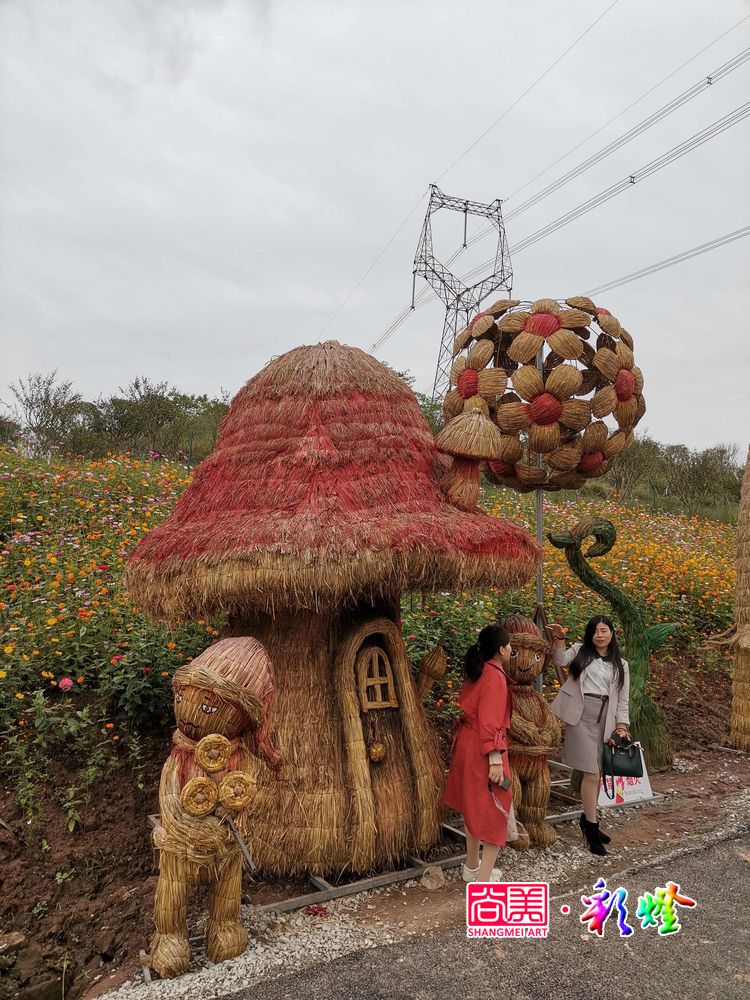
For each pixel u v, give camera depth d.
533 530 12.28
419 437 4.59
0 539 8.12
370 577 3.76
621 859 4.63
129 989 3.22
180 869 3.32
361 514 3.99
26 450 12.25
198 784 3.30
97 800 4.71
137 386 17.28
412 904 3.94
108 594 6.62
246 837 4.05
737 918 3.83
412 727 4.31
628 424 5.95
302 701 4.20
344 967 3.32
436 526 4.02
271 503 4.05
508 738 4.71
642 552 11.21
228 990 3.16
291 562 3.69
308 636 4.30
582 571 6.44
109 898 4.16
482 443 4.35
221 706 3.33
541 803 4.73
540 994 3.15
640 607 9.10
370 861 4.05
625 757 4.79
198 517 4.33
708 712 7.79
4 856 4.27
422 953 3.45
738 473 23.88
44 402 15.96
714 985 3.24
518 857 4.57
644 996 3.15
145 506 9.50
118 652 5.59
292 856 4.02
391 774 4.24
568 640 7.92
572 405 5.57
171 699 5.41
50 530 8.24
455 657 7.09
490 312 5.93
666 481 23.14
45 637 5.67
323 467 4.12
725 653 9.02
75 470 10.34
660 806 5.64
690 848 4.73
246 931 3.49
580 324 5.59
